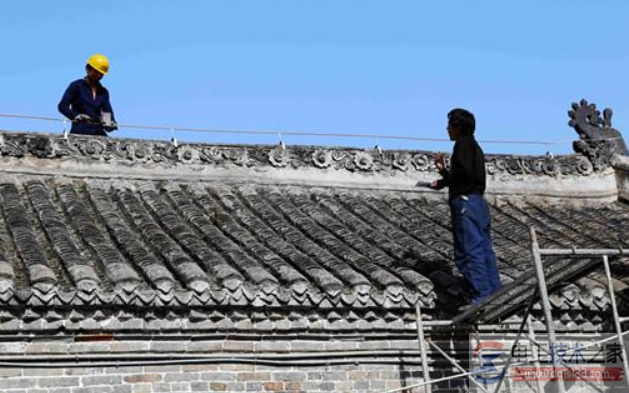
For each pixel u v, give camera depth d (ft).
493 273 51.98
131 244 51.55
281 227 58.39
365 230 59.88
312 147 66.74
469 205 52.13
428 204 67.56
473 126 53.78
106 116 64.90
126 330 46.24
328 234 58.08
